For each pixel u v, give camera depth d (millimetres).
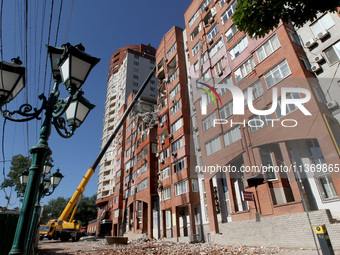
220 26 21547
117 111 58125
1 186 29641
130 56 64062
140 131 34375
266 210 12258
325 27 13422
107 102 66375
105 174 49875
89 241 30078
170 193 23031
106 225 44219
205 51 22078
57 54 5125
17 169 30703
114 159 49562
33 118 4637
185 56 28516
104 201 46125
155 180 27547
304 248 9891
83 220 57156
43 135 4398
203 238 18844
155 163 28578
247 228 12898
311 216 10016
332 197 10758
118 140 45469
